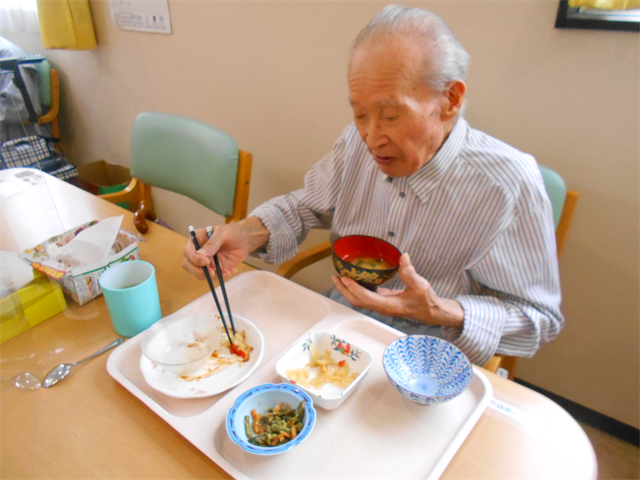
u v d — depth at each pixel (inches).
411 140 32.0
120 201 59.9
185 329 31.8
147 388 28.2
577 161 46.9
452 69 30.4
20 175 35.2
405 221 41.4
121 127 99.1
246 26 66.0
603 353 54.2
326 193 47.4
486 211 37.9
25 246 35.5
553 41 43.7
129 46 84.8
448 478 22.9
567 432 25.4
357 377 27.5
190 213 95.0
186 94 81.0
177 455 23.8
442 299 36.7
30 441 24.0
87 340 31.5
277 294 37.9
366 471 23.2
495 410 26.7
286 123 69.3
